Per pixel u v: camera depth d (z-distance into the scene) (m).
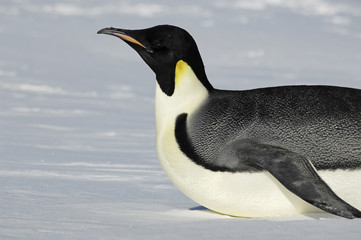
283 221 14.02
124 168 23.86
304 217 15.20
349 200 15.65
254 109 15.86
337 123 15.66
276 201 15.21
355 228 13.20
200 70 16.34
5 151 26.41
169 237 12.53
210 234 12.78
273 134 15.55
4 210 15.20
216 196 15.51
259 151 14.95
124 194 18.75
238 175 15.19
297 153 15.17
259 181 15.11
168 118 16.05
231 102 16.03
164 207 16.81
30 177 20.89
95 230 13.16
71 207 16.05
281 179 14.34
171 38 16.12
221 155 15.34
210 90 16.42
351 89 16.52
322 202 13.93
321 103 15.95
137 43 16.31
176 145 15.72
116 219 14.59
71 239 12.29
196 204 17.50
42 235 12.58
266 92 16.30
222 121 15.72
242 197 15.30
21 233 12.70
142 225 13.80
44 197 17.52
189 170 15.59
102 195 18.42
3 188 18.53
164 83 16.20
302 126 15.62
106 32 16.77
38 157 25.42
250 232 12.97
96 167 23.80
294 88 16.38
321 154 15.45
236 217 15.76
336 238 12.41
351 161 15.45
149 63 16.38
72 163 24.47
